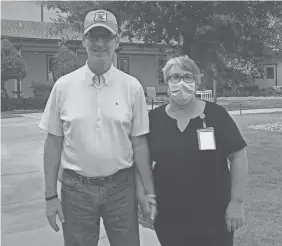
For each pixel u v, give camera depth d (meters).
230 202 2.64
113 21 2.56
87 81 2.52
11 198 5.60
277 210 4.88
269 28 5.48
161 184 2.68
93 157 2.47
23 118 18.05
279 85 40.59
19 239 4.20
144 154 2.67
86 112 2.48
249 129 13.20
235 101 29.50
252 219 4.58
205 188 2.60
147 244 4.01
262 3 4.97
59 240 4.18
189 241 2.74
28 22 31.30
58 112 2.57
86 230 2.61
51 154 2.62
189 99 2.60
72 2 5.19
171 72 2.63
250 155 8.35
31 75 30.61
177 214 2.68
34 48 30.38
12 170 7.29
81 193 2.54
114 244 2.68
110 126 2.48
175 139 2.62
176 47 5.81
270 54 5.89
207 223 2.65
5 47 23.39
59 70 24.69
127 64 33.12
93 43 2.51
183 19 4.99
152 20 5.12
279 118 16.98
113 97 2.52
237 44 5.32
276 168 7.09
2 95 23.98
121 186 2.57
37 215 4.93
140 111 2.61
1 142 10.64
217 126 2.61
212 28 4.99
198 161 2.58
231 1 4.72
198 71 2.68
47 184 2.65
